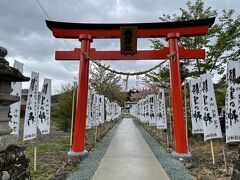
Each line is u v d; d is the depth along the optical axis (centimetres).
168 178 604
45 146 1138
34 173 671
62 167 718
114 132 1881
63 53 941
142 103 2412
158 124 1232
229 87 624
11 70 343
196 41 1275
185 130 870
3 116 359
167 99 1684
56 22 912
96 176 621
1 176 305
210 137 711
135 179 596
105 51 938
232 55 1237
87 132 1788
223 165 738
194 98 831
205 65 1277
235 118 619
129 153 949
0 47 359
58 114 1505
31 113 675
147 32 927
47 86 810
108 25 920
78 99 901
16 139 377
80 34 926
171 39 909
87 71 917
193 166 731
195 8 1335
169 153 953
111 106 2709
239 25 1221
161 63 876
